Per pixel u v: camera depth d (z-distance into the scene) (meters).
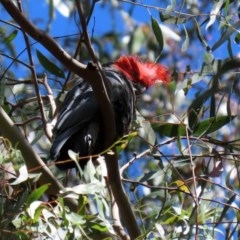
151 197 9.76
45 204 7.70
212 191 9.56
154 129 9.67
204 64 9.38
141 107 12.59
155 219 8.69
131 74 10.19
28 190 7.95
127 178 10.38
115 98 9.46
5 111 9.66
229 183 9.21
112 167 8.88
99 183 7.94
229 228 8.73
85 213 8.23
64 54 7.52
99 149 8.96
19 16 7.19
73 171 10.92
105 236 8.54
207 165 9.37
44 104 10.64
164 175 9.53
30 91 11.23
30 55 9.49
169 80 10.33
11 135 8.93
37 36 7.33
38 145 11.22
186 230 8.36
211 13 9.17
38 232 7.61
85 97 9.07
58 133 8.84
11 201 7.79
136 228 9.12
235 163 9.30
